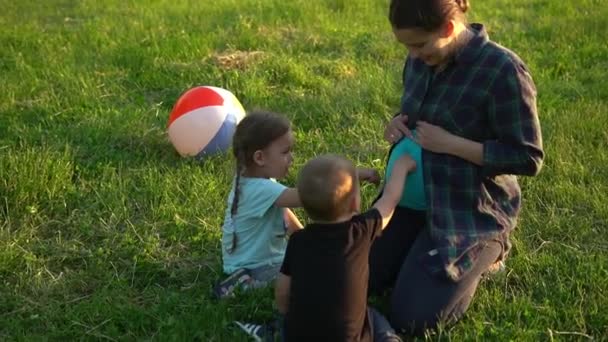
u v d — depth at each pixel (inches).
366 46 318.3
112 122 236.4
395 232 156.4
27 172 193.6
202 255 170.9
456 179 143.3
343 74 285.1
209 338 141.6
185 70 284.5
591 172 201.8
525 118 135.9
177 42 315.3
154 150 221.9
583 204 187.5
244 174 154.6
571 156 210.1
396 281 147.6
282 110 248.4
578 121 231.0
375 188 193.3
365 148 221.5
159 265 166.2
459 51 136.6
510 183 149.3
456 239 142.9
